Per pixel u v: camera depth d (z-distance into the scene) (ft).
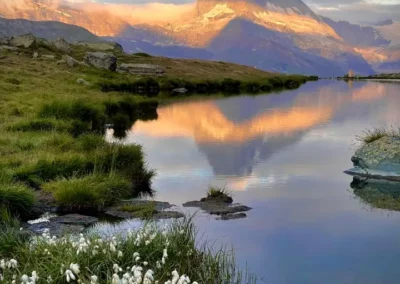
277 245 43.57
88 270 31.01
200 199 59.21
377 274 37.68
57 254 33.40
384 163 70.95
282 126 129.70
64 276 30.07
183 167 78.43
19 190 50.62
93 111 110.42
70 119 100.58
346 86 316.60
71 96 135.13
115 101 141.79
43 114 99.96
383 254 41.83
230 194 61.77
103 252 33.22
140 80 245.86
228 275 36.32
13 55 252.62
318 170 76.33
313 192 63.00
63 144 73.87
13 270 31.83
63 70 231.71
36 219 49.44
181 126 128.57
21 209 49.73
